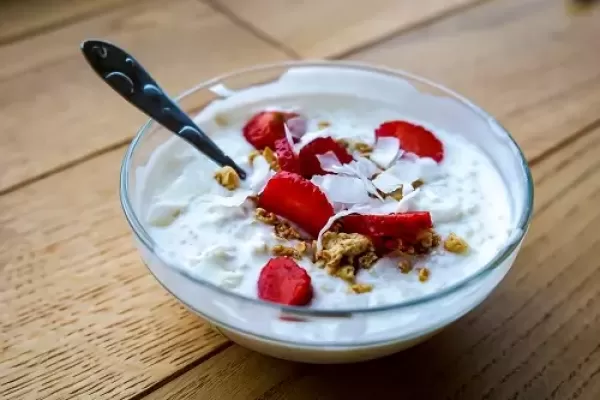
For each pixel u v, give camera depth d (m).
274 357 0.33
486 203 0.35
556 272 0.37
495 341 0.34
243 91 0.39
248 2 0.53
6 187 0.40
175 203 0.34
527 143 0.43
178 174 0.36
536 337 0.34
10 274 0.36
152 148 0.36
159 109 0.35
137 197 0.34
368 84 0.40
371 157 0.37
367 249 0.32
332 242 0.33
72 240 0.38
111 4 0.52
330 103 0.40
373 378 0.33
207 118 0.38
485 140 0.37
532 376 0.33
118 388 0.32
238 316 0.29
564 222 0.39
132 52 0.48
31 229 0.38
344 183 0.34
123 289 0.36
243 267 0.32
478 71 0.48
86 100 0.45
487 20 0.52
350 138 0.38
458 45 0.50
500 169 0.36
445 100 0.39
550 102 0.46
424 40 0.50
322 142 0.36
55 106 0.45
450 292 0.29
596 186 0.41
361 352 0.30
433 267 0.32
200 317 0.32
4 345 0.33
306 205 0.33
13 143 0.42
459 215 0.35
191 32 0.50
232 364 0.33
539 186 0.41
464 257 0.33
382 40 0.50
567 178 0.41
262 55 0.49
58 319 0.34
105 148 0.42
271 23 0.51
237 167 0.36
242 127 0.39
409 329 0.29
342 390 0.32
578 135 0.44
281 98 0.40
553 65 0.49
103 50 0.34
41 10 0.52
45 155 0.42
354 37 0.50
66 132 0.43
